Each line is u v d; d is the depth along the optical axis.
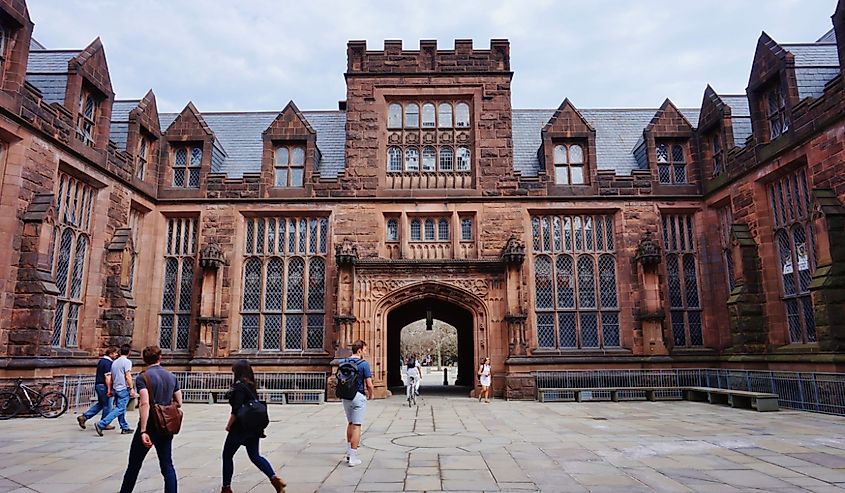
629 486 7.66
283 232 23.06
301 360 21.47
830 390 15.56
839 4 16.11
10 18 15.20
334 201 22.83
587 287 22.66
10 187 15.28
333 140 26.52
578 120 23.61
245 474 8.42
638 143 25.33
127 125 22.47
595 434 12.30
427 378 43.94
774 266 19.30
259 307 22.36
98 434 12.14
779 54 18.52
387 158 23.58
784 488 7.55
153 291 22.44
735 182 21.02
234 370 7.39
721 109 21.84
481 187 22.98
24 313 15.18
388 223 23.06
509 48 24.06
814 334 17.44
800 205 18.12
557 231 23.17
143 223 22.62
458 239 22.75
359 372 9.29
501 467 8.84
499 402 19.95
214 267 21.83
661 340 21.47
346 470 8.65
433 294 22.02
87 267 18.98
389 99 24.05
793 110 17.89
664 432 12.55
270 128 23.41
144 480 8.09
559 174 23.56
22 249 15.48
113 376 12.53
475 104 23.73
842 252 15.71
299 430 13.13
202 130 23.61
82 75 18.28
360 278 21.89
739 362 19.66
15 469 8.84
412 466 8.92
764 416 15.33
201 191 23.00
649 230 22.78
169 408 6.63
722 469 8.70
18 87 15.34
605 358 21.52
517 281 21.53
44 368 15.47
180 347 22.27
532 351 21.86
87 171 18.52
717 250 22.56
